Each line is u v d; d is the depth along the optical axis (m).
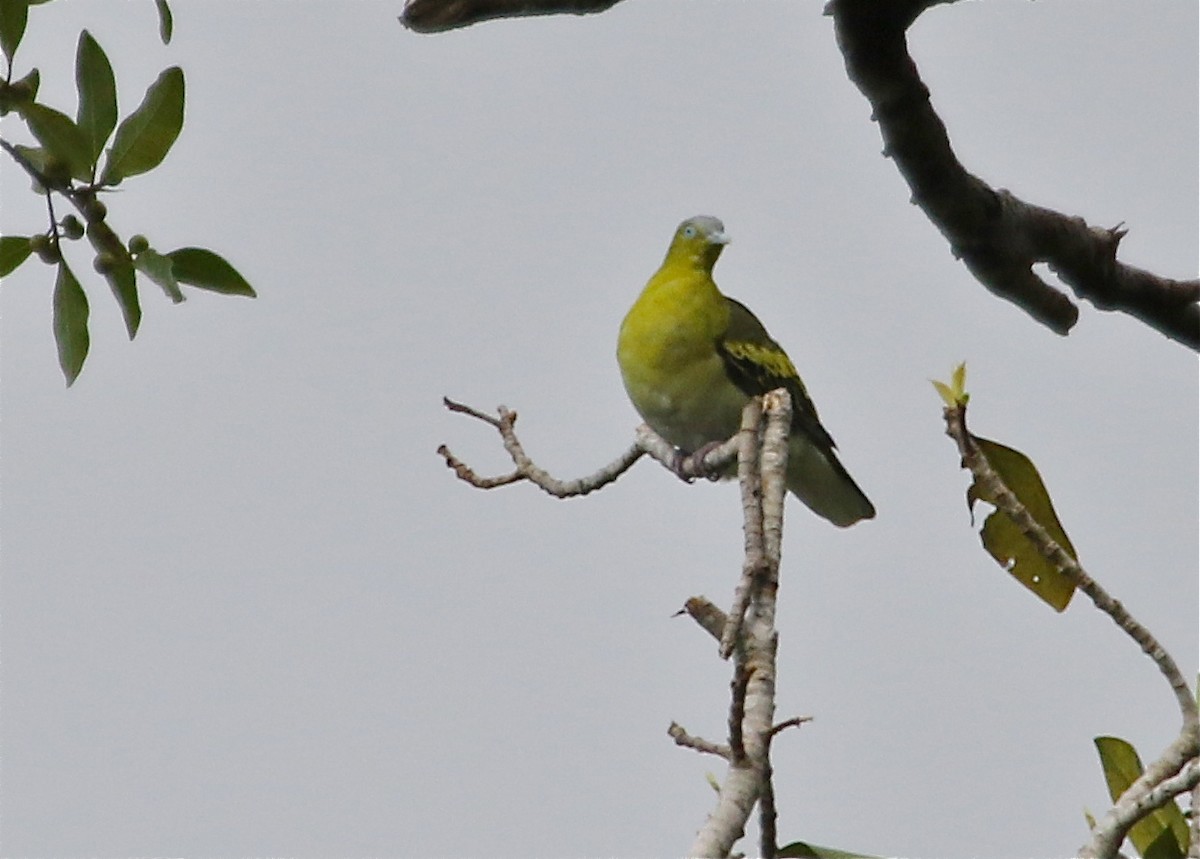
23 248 7.77
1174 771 8.41
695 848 6.54
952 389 9.06
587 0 8.91
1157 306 10.98
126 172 7.68
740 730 6.75
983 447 9.77
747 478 7.91
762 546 7.59
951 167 9.70
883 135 9.62
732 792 6.71
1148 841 8.79
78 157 7.62
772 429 8.04
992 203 9.96
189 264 7.91
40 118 7.52
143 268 7.62
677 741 6.91
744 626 7.36
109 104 7.64
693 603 7.50
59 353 7.97
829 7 9.20
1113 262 10.66
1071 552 9.90
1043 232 10.28
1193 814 8.16
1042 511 9.87
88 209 7.67
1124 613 8.79
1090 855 8.00
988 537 10.03
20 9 7.52
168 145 7.70
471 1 8.87
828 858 8.16
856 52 9.27
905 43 9.27
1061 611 10.10
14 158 7.64
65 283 7.84
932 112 9.49
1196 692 8.80
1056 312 10.65
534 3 8.89
